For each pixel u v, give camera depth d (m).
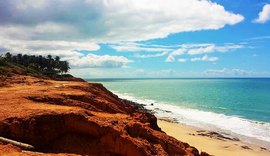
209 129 43.09
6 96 22.02
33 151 15.06
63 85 32.25
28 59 95.81
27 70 67.12
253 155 30.20
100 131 17.20
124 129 18.38
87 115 18.38
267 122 50.62
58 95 23.33
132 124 19.30
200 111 64.62
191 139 35.81
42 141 16.42
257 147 33.50
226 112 63.88
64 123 17.23
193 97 103.06
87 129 17.27
